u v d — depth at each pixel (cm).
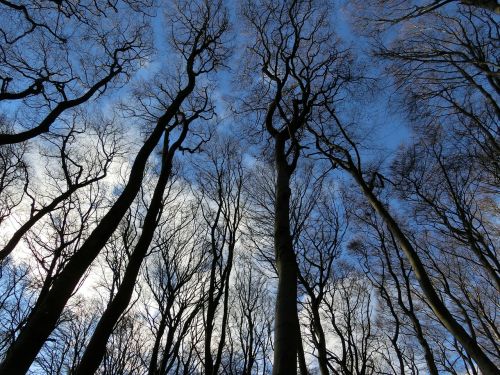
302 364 806
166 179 775
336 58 1129
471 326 1130
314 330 1079
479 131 1185
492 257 1111
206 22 1173
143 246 634
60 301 477
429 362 880
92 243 546
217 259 889
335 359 959
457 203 1170
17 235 995
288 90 1123
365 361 1023
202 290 1095
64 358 1480
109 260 1173
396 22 897
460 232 1141
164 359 896
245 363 1020
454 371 1335
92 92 990
